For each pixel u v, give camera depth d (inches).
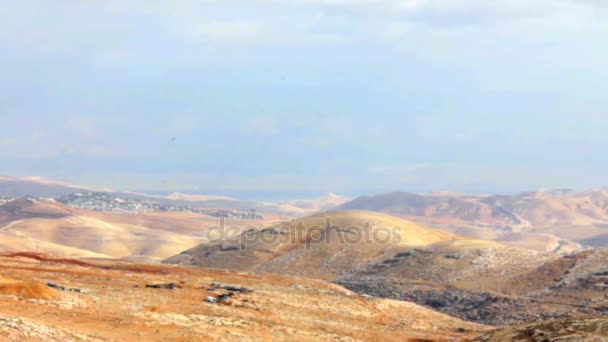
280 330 4670.3
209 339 3991.1
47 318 3976.4
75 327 3826.3
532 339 3585.1
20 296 4500.5
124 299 5182.1
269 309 5762.8
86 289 5457.7
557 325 3681.1
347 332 5241.1
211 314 5068.9
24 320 3486.7
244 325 4574.3
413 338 5477.4
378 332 5502.0
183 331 4084.6
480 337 3941.9
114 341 3565.5
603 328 3476.9
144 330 4005.9
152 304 5157.5
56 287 5226.4
